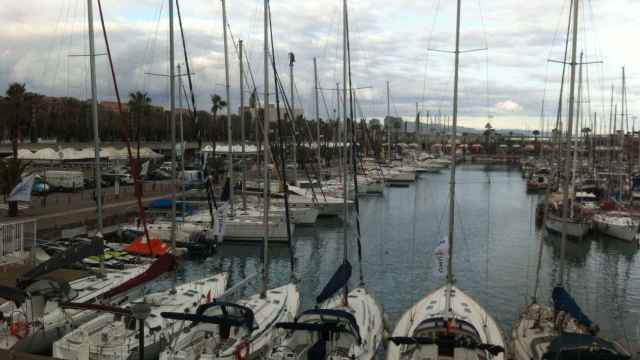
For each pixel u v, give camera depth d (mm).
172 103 23266
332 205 50094
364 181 71500
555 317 18016
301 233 43656
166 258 20594
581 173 70062
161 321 17922
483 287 27891
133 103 92812
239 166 78312
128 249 29109
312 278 29891
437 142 160125
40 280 17547
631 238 38969
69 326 17484
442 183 90125
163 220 38344
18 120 56375
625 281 29656
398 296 26094
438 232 44375
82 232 33469
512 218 51969
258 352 16531
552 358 14000
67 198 47688
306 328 15820
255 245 36938
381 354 18594
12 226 25250
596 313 24234
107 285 20938
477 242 40000
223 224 33281
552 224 41656
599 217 42844
